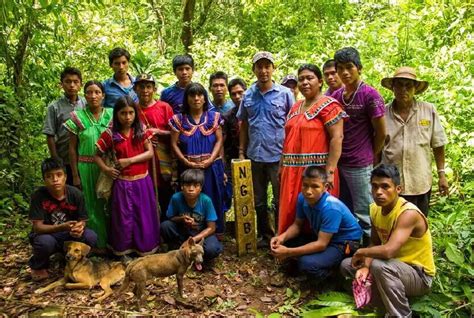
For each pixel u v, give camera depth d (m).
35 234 4.20
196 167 4.67
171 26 11.42
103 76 7.85
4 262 4.59
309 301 3.87
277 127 4.68
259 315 3.55
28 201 6.12
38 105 6.64
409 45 7.83
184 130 4.70
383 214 3.53
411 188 4.09
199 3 12.35
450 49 6.86
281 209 4.23
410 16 7.80
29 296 3.91
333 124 3.96
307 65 4.03
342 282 4.02
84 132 4.51
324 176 3.85
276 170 4.72
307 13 11.95
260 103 4.69
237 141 5.23
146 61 7.52
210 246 4.30
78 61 7.73
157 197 4.76
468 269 3.65
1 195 5.81
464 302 3.60
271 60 4.58
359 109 4.01
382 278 3.34
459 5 6.79
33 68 6.41
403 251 3.47
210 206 4.49
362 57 7.91
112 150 4.41
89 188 4.55
